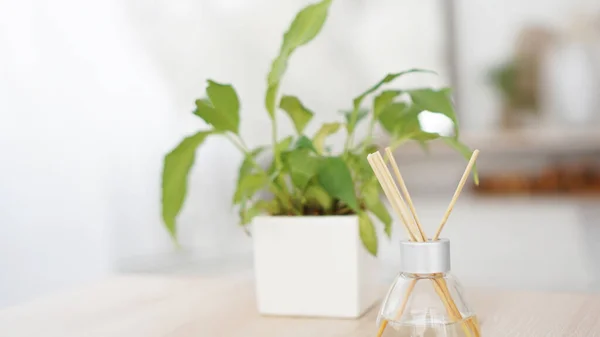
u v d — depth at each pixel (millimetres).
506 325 821
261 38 3139
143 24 2969
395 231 2295
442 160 2980
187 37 3029
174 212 921
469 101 3449
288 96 907
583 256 2340
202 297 1049
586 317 842
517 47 3371
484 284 2428
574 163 2973
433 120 2883
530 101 3369
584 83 3283
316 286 892
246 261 2842
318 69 3320
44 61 2857
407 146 2887
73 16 2867
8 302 2863
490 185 2787
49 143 2867
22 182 2861
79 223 2893
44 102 2857
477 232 2453
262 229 908
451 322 662
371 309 944
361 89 3379
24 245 2873
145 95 2975
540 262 2391
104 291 1121
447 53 3410
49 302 1055
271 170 964
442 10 3379
